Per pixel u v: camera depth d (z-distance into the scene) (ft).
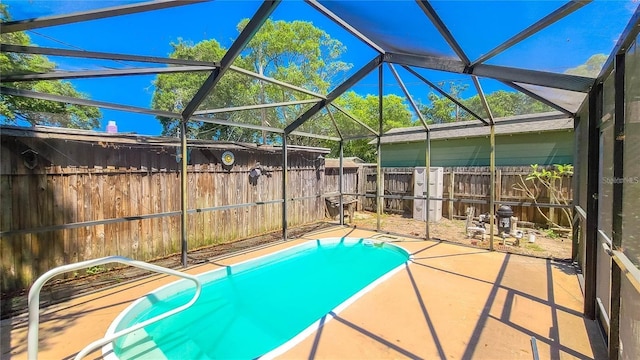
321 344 8.83
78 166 14.82
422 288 12.92
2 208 12.64
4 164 12.67
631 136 7.06
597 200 10.28
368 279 17.35
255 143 22.90
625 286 7.23
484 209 27.37
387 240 21.67
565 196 22.95
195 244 19.80
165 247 18.34
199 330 11.35
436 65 13.17
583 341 8.94
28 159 13.29
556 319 10.26
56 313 10.94
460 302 11.59
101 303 11.76
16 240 13.00
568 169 22.72
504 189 26.30
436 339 9.10
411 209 31.30
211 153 20.68
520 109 17.98
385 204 33.32
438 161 35.37
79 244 14.85
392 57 14.92
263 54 29.94
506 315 10.55
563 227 22.77
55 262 14.07
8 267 12.80
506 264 16.07
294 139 32.68
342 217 27.53
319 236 23.25
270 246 20.47
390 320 10.23
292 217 26.89
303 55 34.12
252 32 11.23
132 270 15.88
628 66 7.26
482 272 14.87
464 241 21.34
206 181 20.42
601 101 9.82
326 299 14.60
